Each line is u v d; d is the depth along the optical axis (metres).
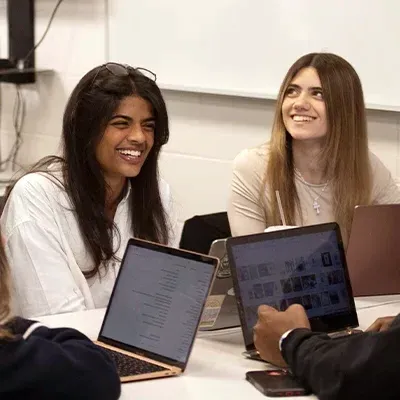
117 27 4.84
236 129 4.48
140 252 2.37
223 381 2.17
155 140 2.87
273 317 2.26
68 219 2.80
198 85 4.57
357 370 1.96
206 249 3.49
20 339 1.77
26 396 1.76
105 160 2.79
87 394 1.81
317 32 4.12
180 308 2.26
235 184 3.47
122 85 2.76
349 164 3.33
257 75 4.35
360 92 3.36
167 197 3.09
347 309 2.50
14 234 2.76
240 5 4.36
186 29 4.57
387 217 2.83
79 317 2.65
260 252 2.40
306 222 3.38
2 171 5.47
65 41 5.09
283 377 2.16
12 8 5.21
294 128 3.30
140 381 2.15
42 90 5.25
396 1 3.87
